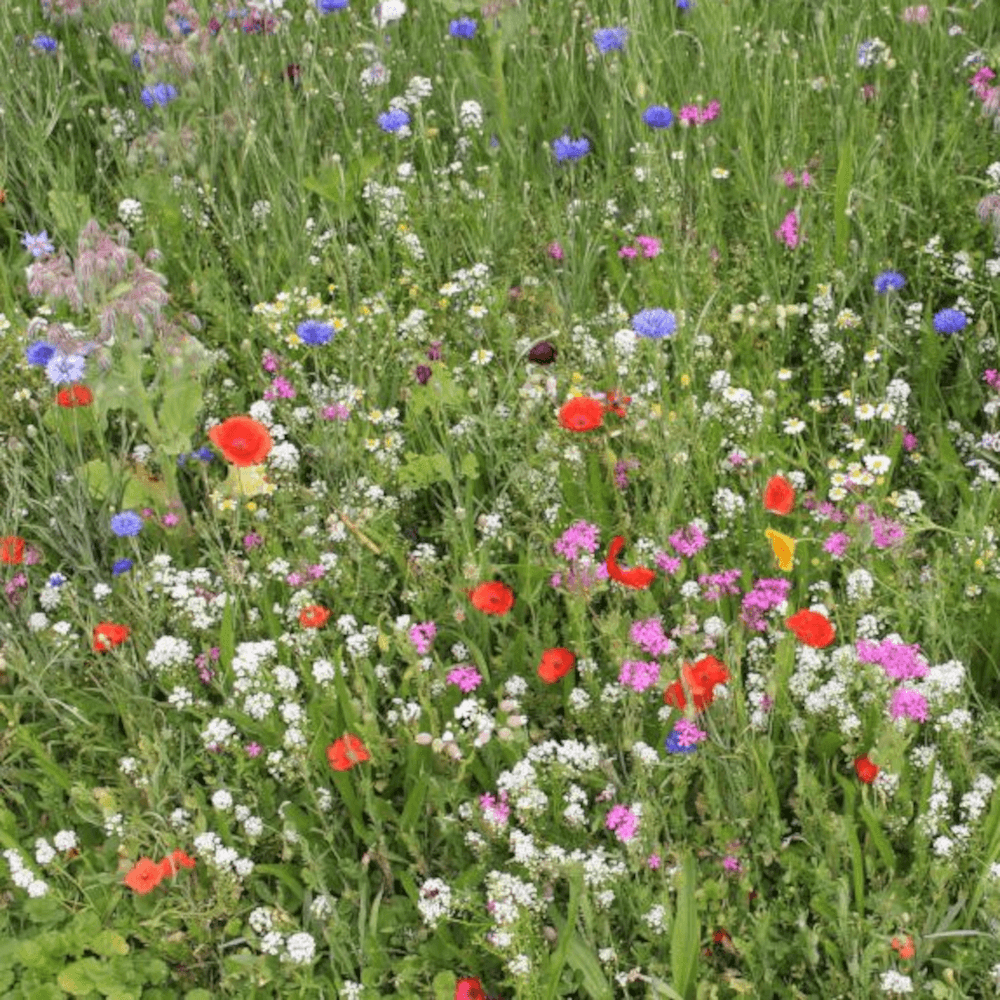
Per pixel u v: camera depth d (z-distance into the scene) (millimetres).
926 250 4387
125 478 3898
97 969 2906
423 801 3148
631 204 5090
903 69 5422
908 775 2926
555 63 5656
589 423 3578
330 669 3293
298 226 4832
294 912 3092
